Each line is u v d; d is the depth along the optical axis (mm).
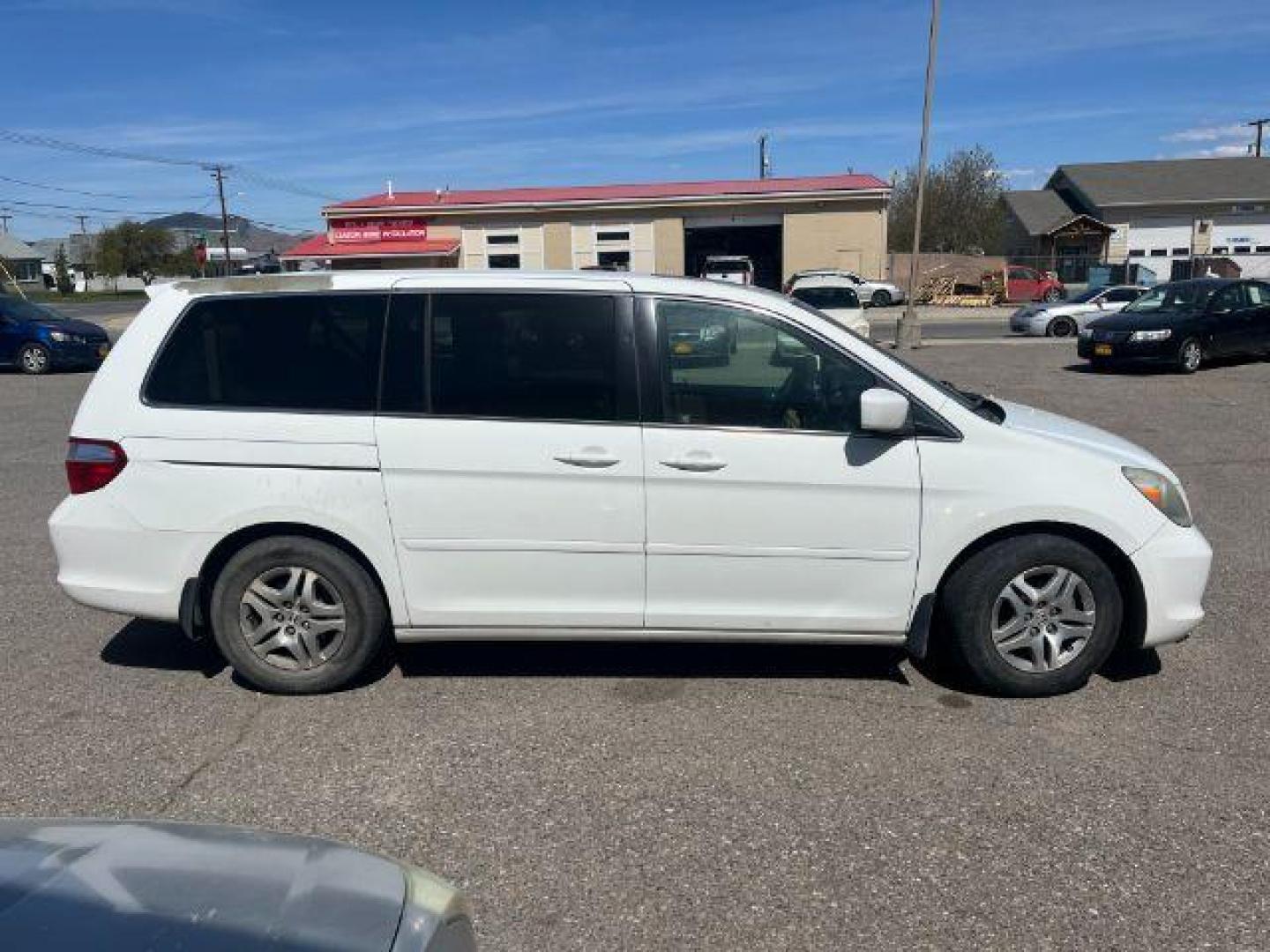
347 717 4238
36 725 4176
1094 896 3002
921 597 4250
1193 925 2875
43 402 14961
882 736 4016
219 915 1763
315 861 1997
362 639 4391
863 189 38469
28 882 1816
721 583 4250
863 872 3137
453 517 4227
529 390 4230
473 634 4363
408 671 4703
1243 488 8398
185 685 4582
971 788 3615
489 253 39469
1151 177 55531
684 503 4180
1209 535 6953
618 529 4207
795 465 4164
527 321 4246
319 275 4383
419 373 4254
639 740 4004
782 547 4215
